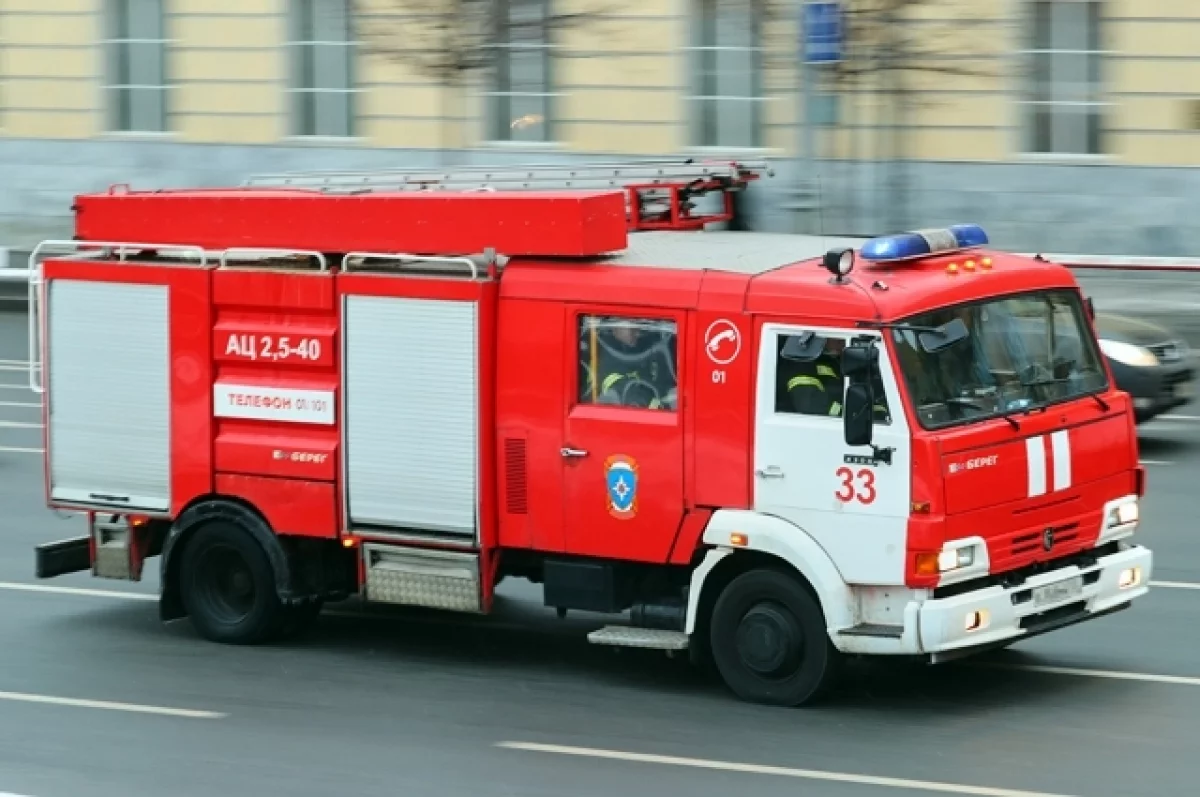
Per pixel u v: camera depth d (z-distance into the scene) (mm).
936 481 15734
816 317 16172
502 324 17656
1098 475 17266
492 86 53406
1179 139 47625
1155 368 29688
